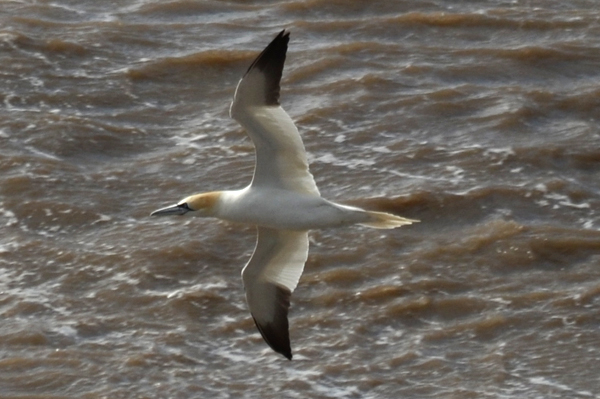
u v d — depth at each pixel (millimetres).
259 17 35375
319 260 24719
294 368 21750
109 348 22250
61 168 27672
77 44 33062
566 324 22734
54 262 24750
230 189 26953
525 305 23297
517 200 26453
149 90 31500
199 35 34219
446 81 31453
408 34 34281
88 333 22719
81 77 31828
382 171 27625
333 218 15617
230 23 34938
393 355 22062
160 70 32250
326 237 25359
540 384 21125
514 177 27266
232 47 33406
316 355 22109
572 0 36375
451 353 22094
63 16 35156
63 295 23859
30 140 28734
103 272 24453
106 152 28625
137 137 29266
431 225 25875
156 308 23453
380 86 30984
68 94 31047
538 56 32531
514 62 32312
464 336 22578
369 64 32219
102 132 29219
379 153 28312
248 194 15727
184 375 21469
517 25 34438
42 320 23109
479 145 28422
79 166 27938
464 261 24625
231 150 28500
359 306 23422
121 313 23312
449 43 33812
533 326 22734
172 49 33344
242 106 15172
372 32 34250
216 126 29672
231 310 23375
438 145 28516
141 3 36156
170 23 34969
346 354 22109
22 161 27750
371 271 24344
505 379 21250
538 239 25062
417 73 31688
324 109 29953
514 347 22156
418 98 30344
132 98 31094
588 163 27797
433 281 23969
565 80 31688
